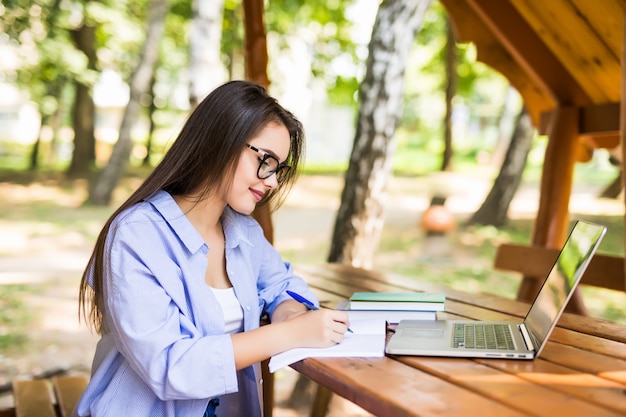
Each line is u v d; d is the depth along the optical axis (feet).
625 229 8.86
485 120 93.04
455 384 4.91
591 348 5.89
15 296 23.52
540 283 12.02
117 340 5.90
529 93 14.69
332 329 5.94
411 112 94.63
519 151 40.86
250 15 12.25
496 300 8.18
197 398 5.62
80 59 49.01
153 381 5.57
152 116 70.33
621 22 10.79
